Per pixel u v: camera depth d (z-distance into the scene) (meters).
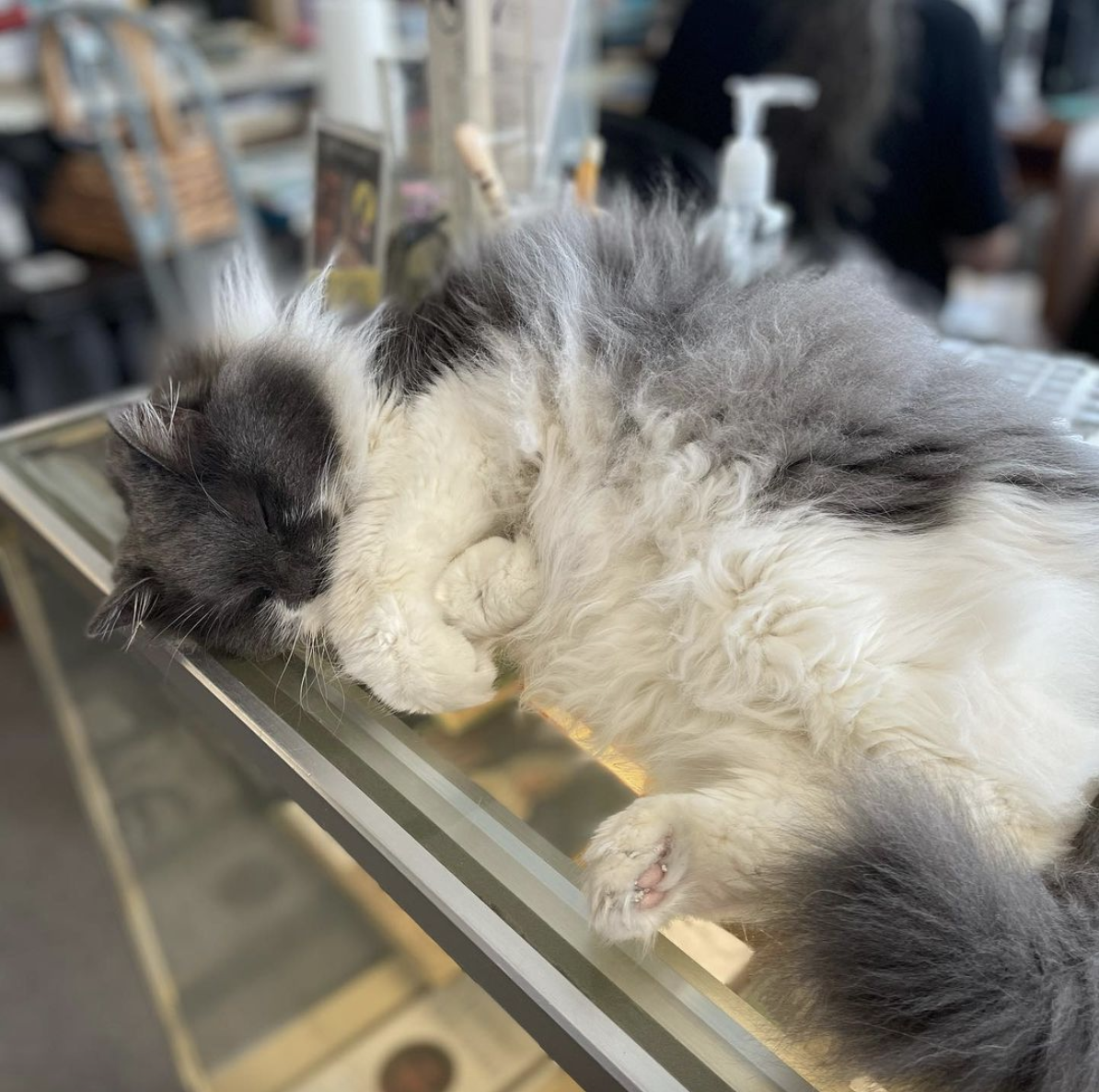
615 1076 0.58
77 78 2.00
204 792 1.31
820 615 0.76
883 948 0.61
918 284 2.16
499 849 0.74
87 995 1.64
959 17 2.05
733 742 0.79
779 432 0.84
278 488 0.93
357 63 1.87
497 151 1.17
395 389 1.01
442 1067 1.00
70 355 2.41
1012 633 0.73
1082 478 0.81
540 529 0.93
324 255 1.30
